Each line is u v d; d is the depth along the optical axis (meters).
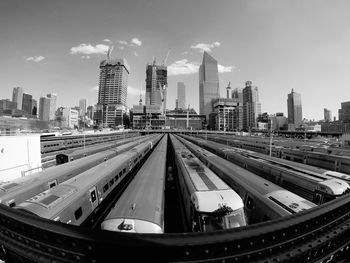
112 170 17.61
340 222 4.36
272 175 18.33
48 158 34.97
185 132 187.50
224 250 3.07
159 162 21.27
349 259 4.62
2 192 12.78
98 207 14.10
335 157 23.11
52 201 10.55
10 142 22.62
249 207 12.84
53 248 3.23
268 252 3.27
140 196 11.20
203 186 12.09
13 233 3.64
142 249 2.93
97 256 3.03
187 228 12.93
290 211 9.91
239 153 27.58
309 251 3.60
